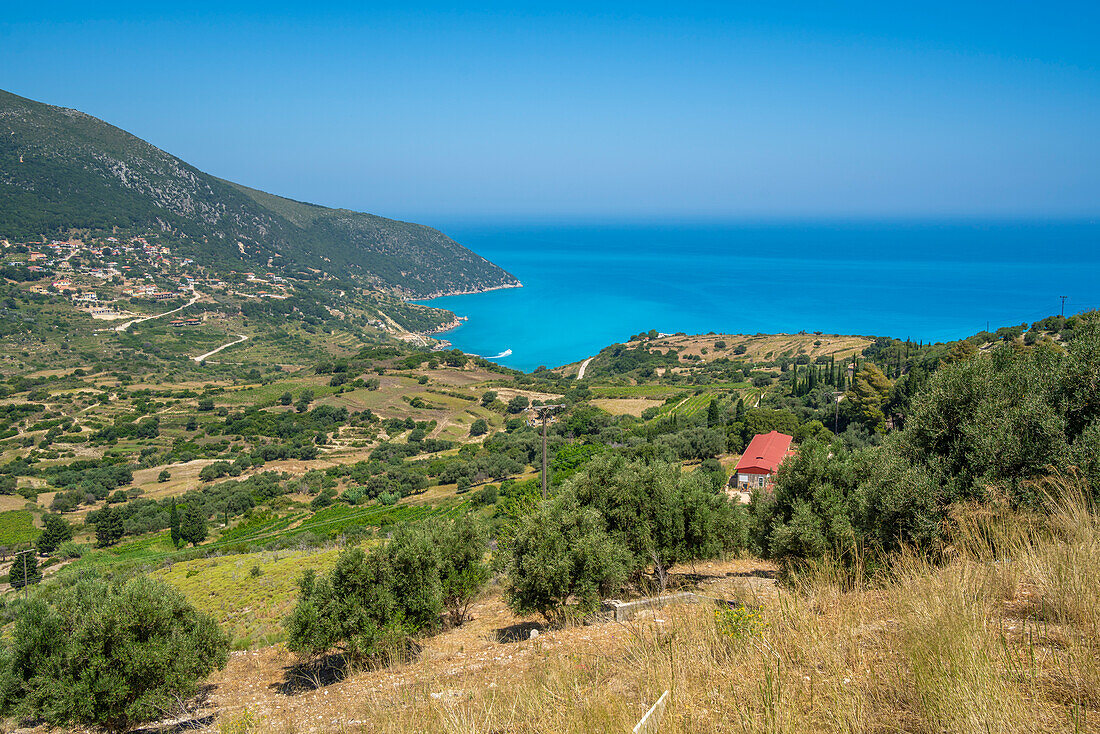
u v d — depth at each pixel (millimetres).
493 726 4332
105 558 49719
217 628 10555
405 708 5348
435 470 73938
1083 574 3990
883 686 3400
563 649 6988
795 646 4137
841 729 3006
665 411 90812
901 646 3703
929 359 69375
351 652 10961
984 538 5762
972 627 3506
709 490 13570
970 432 7074
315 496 71000
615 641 6434
